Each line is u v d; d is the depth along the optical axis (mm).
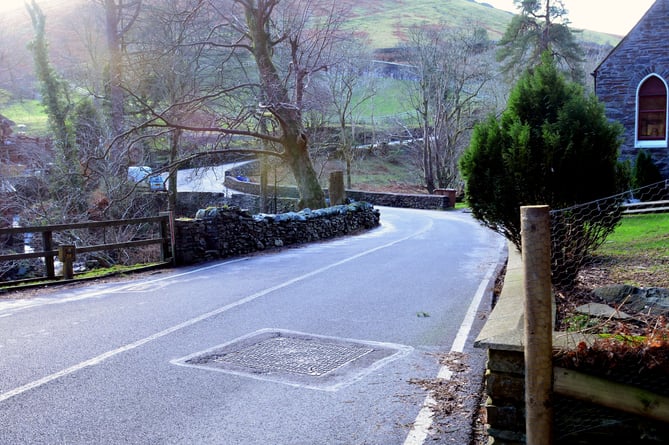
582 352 3016
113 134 22297
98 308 8500
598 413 3057
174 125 19219
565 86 8844
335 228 20359
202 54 22938
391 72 69250
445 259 13422
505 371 3342
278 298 9047
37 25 27516
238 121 20219
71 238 20062
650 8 22469
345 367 5691
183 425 4359
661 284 7316
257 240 15938
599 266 8875
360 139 59656
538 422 3074
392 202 40781
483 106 46938
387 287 9914
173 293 9664
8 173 24000
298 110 21562
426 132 45469
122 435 4188
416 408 4672
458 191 45562
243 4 20906
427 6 120125
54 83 27484
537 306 3061
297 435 4199
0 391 5047
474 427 4316
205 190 40938
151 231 23094
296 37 22047
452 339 6664
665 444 2945
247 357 6008
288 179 46406
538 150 8305
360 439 4137
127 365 5754
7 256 10477
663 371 2900
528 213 3076
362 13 104312
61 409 4648
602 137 8141
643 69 22625
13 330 7191
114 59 23500
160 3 24750
